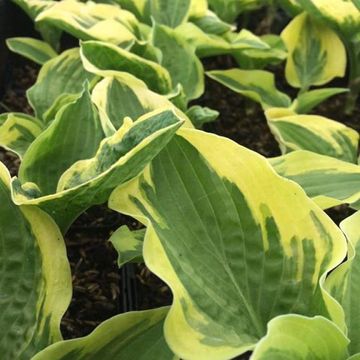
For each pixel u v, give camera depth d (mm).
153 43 635
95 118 441
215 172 385
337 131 609
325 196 442
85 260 566
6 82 805
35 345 365
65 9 647
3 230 385
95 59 581
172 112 357
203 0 708
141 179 384
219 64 874
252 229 382
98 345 357
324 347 323
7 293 379
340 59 744
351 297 382
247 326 360
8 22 810
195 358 324
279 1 816
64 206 391
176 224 377
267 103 703
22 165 427
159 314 368
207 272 370
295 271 375
